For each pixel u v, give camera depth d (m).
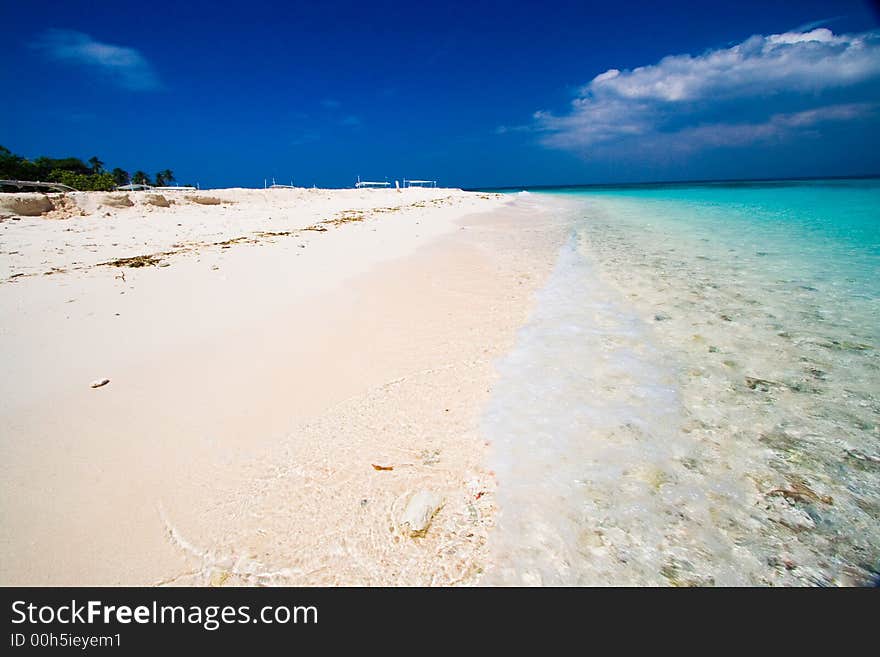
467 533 3.02
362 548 2.93
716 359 5.53
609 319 6.98
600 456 3.78
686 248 13.05
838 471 3.57
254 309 7.12
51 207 21.19
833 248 12.18
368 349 5.86
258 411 4.41
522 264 11.18
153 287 8.27
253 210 26.44
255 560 2.86
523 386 4.95
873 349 5.68
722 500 3.29
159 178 86.44
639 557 2.84
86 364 5.18
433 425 4.24
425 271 10.09
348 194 46.00
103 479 3.46
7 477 3.40
